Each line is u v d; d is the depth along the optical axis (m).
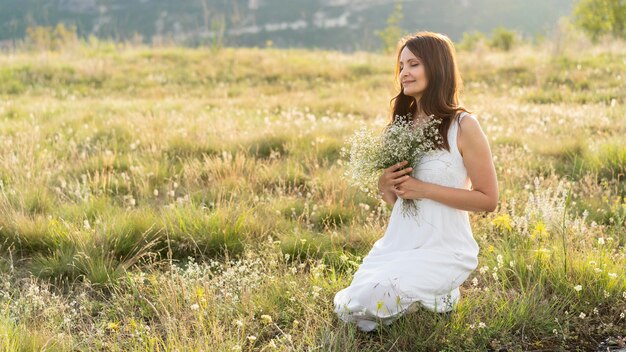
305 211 6.23
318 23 198.38
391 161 3.79
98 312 4.41
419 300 3.72
